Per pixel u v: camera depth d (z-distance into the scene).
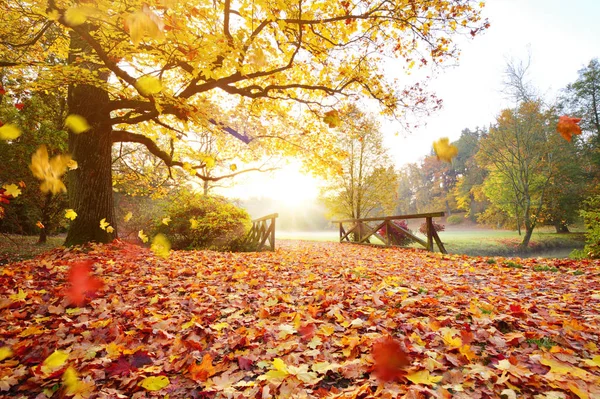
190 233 8.52
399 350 1.76
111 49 3.60
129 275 3.74
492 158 21.20
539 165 21.12
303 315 2.54
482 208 42.72
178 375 1.74
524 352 1.87
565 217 22.58
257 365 1.84
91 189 5.80
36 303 2.72
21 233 12.01
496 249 17.06
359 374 1.68
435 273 4.50
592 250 8.18
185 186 11.14
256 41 3.37
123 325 2.34
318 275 4.26
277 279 3.96
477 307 2.63
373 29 5.41
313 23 4.25
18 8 3.68
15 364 1.76
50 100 10.21
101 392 1.54
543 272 4.56
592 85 24.44
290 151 7.90
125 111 6.64
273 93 6.31
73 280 3.11
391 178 17.45
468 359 1.77
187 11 2.95
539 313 2.55
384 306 2.77
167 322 2.38
